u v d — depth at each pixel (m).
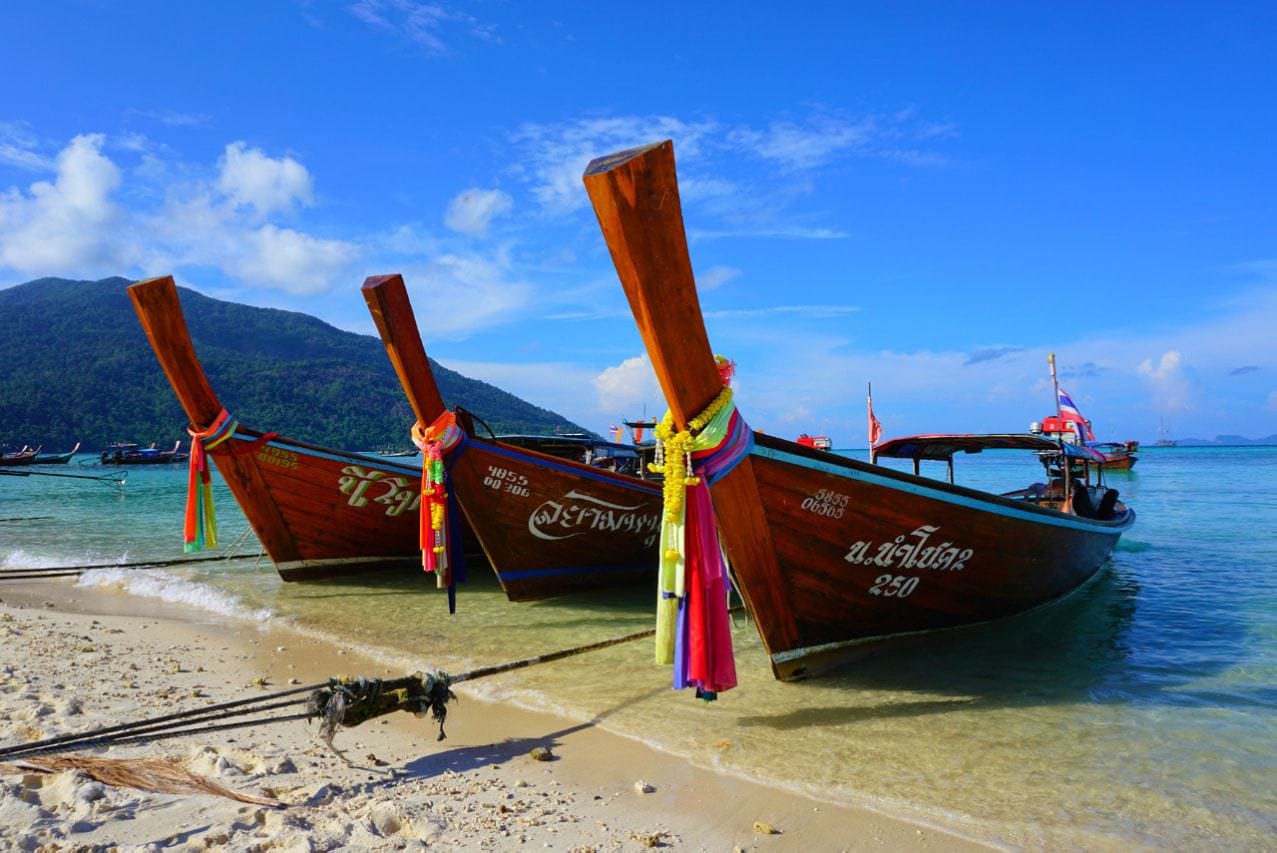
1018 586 9.31
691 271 5.50
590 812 4.67
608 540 12.04
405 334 9.48
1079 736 6.12
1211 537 18.58
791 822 4.61
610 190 5.02
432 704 5.74
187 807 4.29
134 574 14.39
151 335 11.12
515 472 10.48
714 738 6.02
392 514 13.53
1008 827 4.58
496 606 11.57
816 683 7.54
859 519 7.11
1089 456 12.45
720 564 5.90
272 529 12.80
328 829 4.14
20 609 11.34
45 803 4.32
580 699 6.99
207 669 8.01
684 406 5.79
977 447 12.67
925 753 5.75
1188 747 5.88
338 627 10.23
